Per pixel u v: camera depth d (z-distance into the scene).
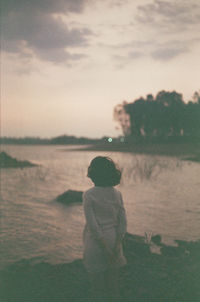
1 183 15.30
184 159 30.91
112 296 2.49
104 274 2.50
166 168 21.14
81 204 9.91
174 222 7.13
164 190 12.12
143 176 16.55
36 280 3.80
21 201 10.41
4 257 5.00
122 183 14.09
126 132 83.19
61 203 10.09
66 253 5.27
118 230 2.52
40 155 46.50
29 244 5.76
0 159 26.61
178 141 61.88
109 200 2.50
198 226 6.75
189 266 4.03
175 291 3.30
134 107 74.88
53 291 3.46
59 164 27.66
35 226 7.05
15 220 7.64
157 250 4.97
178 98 68.88
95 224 2.37
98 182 2.54
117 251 2.46
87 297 3.30
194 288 3.36
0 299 3.26
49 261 4.81
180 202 9.66
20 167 24.36
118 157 34.62
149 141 69.88
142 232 6.29
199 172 19.05
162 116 66.50
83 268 4.17
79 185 14.62
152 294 3.25
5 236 6.27
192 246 4.96
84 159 35.75
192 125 61.34
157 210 8.47
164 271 3.87
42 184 14.96
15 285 3.64
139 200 10.04
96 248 2.43
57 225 7.18
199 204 9.33
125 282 3.56
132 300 3.13
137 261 4.23
